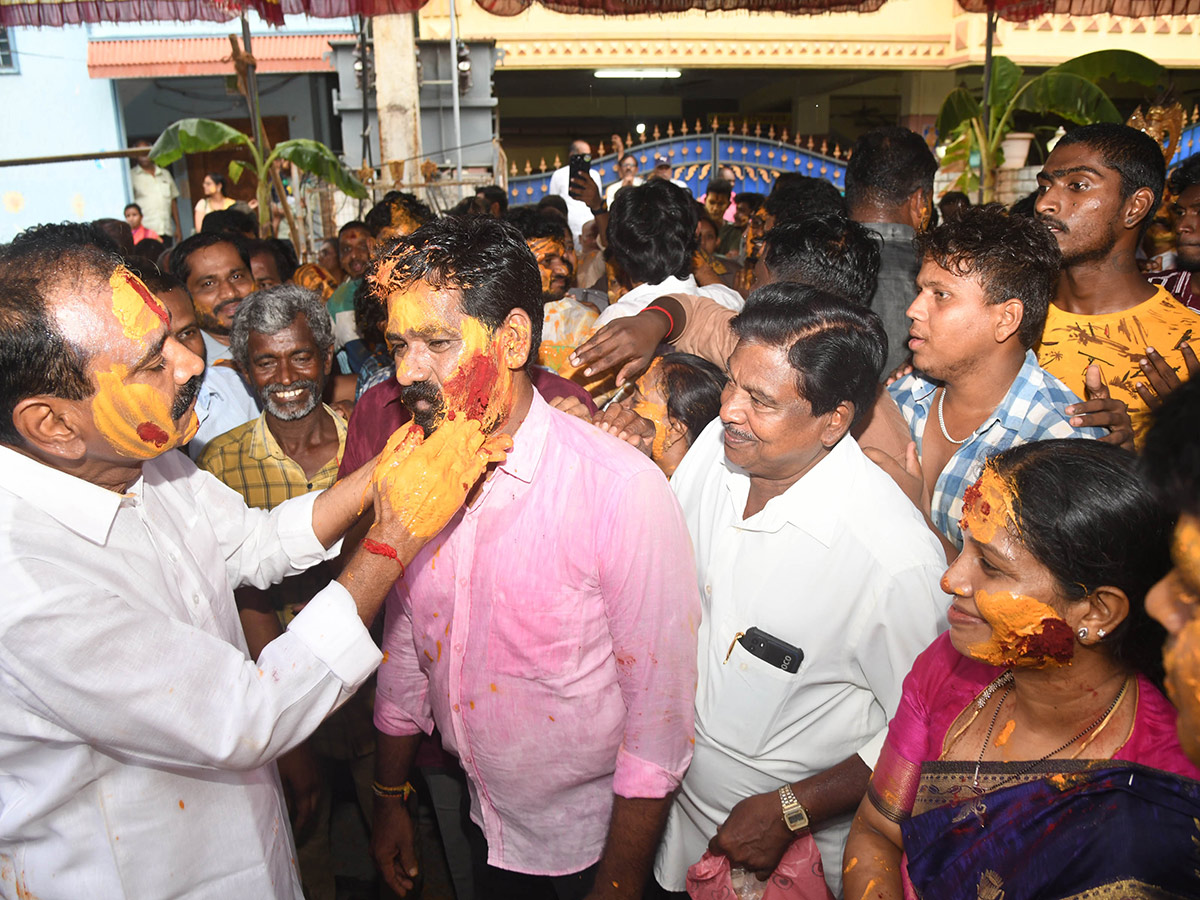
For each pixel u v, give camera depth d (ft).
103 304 4.09
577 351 7.01
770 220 11.91
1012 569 3.64
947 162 27.55
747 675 5.56
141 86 39.45
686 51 36.73
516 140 56.70
